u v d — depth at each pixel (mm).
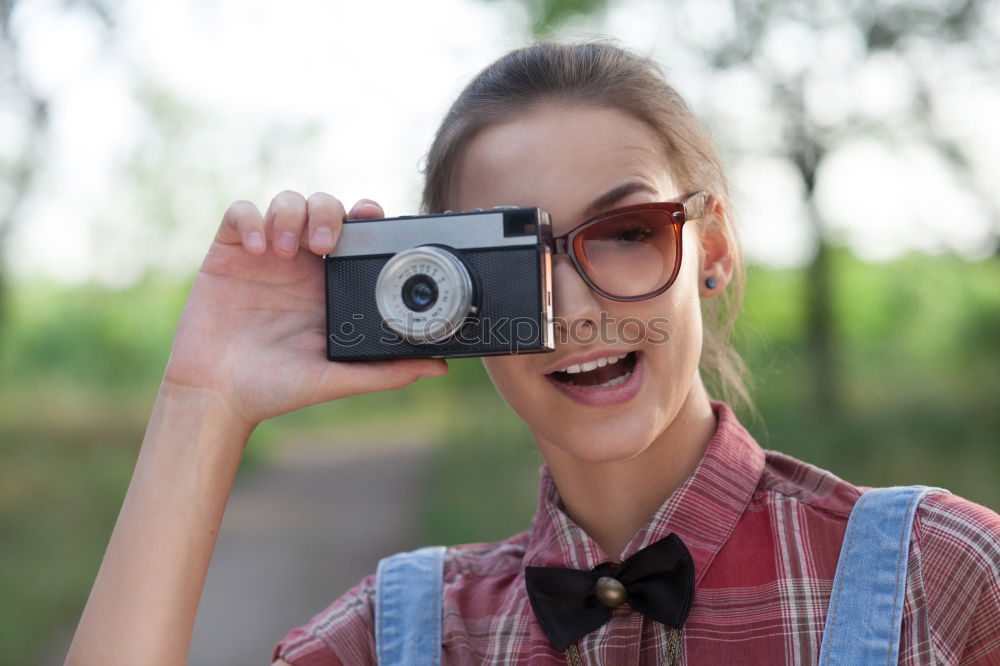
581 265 1617
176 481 1691
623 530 1761
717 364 2328
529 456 2432
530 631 1702
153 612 1608
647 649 1622
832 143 15508
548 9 14562
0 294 20297
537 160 1670
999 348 16125
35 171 17062
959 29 14219
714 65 14711
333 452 24297
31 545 10492
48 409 20625
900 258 20656
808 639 1530
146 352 29656
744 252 2471
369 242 1711
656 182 1723
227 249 1773
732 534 1658
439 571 1874
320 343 1768
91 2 15992
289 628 7820
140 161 28766
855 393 15789
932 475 10570
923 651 1465
